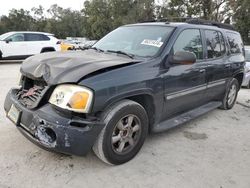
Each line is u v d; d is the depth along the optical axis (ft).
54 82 10.07
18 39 46.73
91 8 150.71
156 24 14.90
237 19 102.68
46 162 11.25
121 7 142.31
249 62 33.99
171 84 13.06
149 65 11.98
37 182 10.00
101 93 9.97
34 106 10.36
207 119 18.25
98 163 11.45
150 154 12.57
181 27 14.26
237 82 20.92
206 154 13.03
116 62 11.25
